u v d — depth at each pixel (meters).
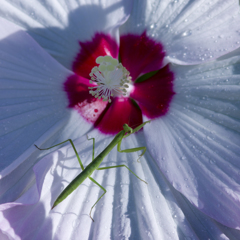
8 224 0.35
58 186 0.37
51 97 0.38
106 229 0.37
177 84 0.38
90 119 0.38
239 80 0.37
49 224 0.36
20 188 0.37
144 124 0.38
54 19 0.38
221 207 0.36
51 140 0.38
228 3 0.37
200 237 0.37
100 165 0.38
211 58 0.37
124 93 0.39
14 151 0.37
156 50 0.39
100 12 0.38
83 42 0.38
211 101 0.38
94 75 0.39
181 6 0.38
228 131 0.37
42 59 0.37
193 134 0.38
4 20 0.36
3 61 0.37
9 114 0.37
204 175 0.37
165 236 0.36
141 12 0.38
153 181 0.38
